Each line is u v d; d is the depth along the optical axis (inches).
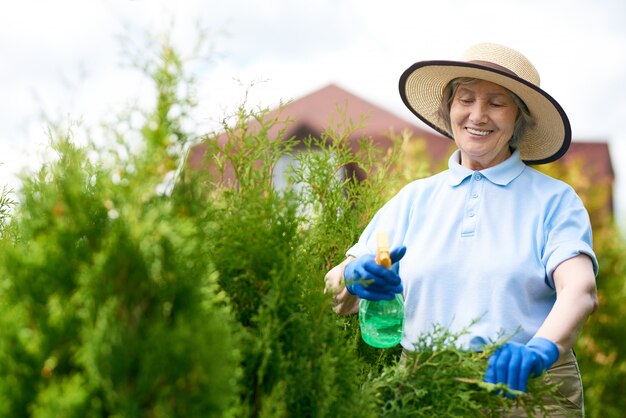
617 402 222.7
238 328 71.6
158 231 59.5
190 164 68.2
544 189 101.3
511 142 106.4
